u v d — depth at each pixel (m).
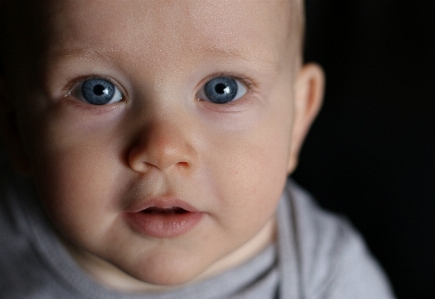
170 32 0.31
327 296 0.41
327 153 0.48
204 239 0.33
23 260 0.39
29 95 0.33
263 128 0.33
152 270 0.33
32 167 0.34
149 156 0.31
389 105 0.46
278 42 0.33
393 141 0.47
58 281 0.38
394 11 0.46
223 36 0.31
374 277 0.44
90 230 0.33
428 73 0.45
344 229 0.44
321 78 0.39
